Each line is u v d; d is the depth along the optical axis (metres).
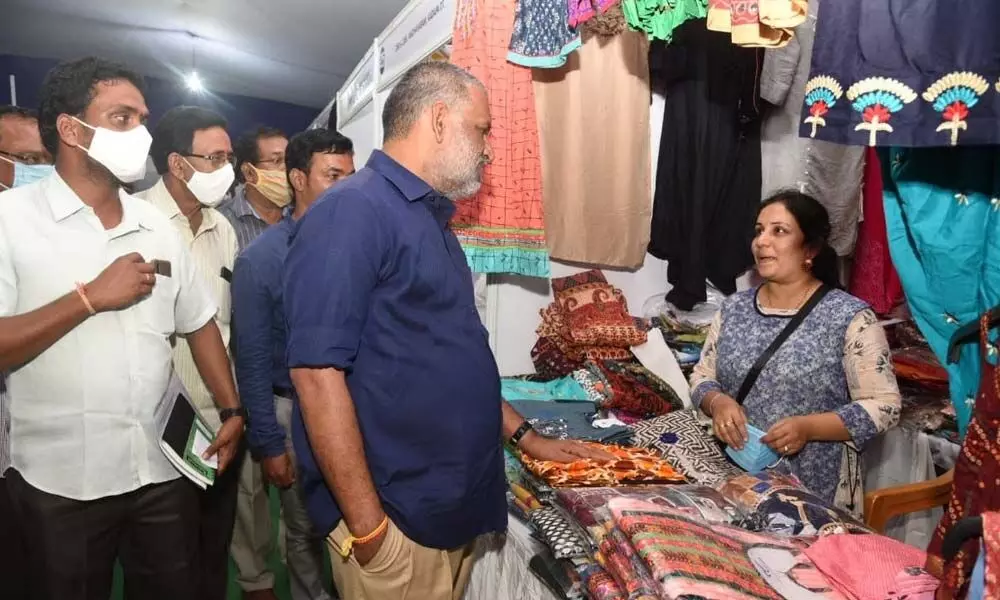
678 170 2.54
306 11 5.35
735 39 1.21
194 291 1.66
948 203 1.25
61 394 1.37
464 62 2.25
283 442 1.92
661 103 2.62
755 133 2.61
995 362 0.96
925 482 1.68
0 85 6.92
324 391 1.16
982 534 0.71
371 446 1.27
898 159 1.30
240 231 2.60
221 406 1.73
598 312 2.43
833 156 2.61
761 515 1.35
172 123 1.99
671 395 2.20
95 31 6.16
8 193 1.36
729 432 1.69
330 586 2.49
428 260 1.27
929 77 1.02
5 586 1.81
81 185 1.40
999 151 1.17
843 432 1.61
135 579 1.57
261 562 2.32
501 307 2.55
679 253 2.59
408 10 2.93
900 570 1.06
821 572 1.10
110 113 1.35
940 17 1.00
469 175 1.37
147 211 1.55
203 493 2.12
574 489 1.43
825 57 1.13
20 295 1.35
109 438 1.41
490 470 1.39
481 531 1.42
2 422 1.47
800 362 1.71
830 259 1.81
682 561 1.04
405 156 1.33
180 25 5.93
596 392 2.26
